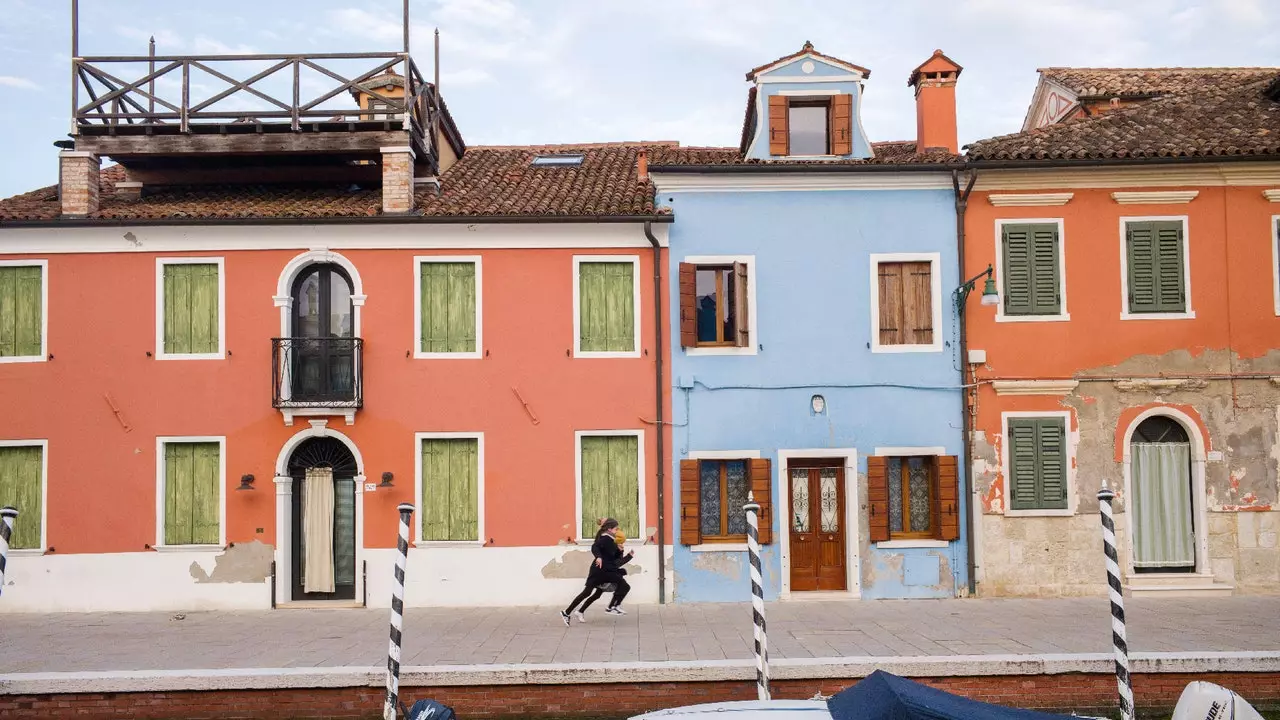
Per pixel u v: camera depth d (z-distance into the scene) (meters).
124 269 14.53
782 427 14.53
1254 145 14.14
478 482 14.45
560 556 14.34
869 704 6.26
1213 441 14.36
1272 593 14.18
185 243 14.52
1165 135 14.83
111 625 12.91
